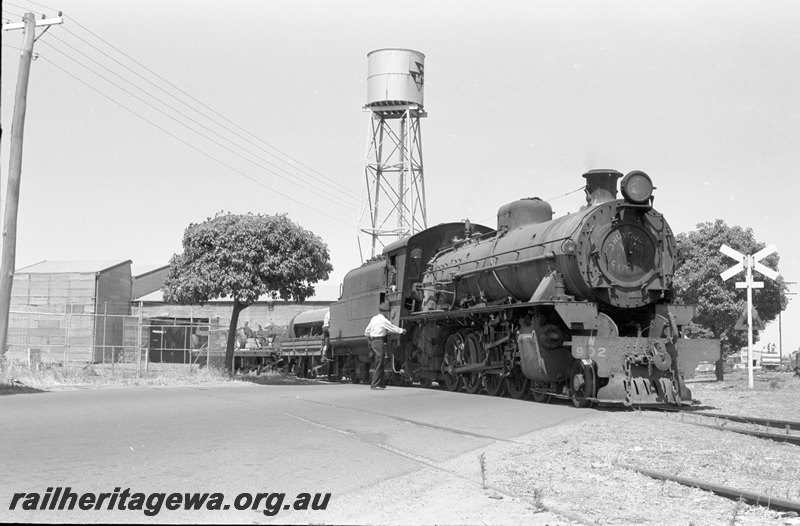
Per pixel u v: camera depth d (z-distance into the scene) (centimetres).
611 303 1595
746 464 917
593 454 947
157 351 5403
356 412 1373
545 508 668
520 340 1678
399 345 2431
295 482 758
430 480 778
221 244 2908
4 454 895
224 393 1875
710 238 3838
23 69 2331
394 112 4138
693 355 1592
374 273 2617
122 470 803
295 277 3009
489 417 1316
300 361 3722
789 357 5172
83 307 5122
